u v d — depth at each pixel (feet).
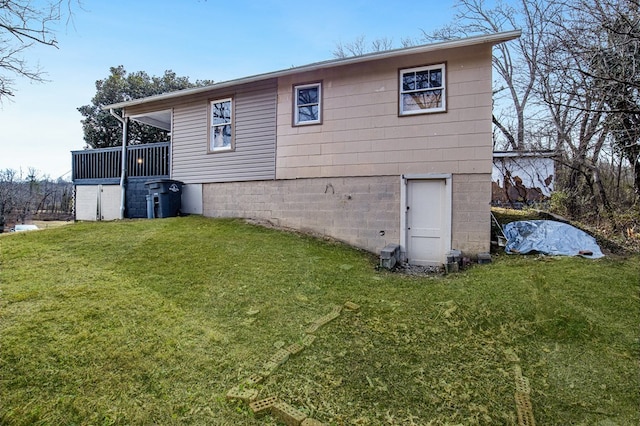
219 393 8.04
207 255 18.63
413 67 22.90
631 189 31.48
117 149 37.65
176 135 32.60
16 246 19.11
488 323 11.76
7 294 12.59
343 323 11.92
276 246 21.30
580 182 32.68
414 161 22.80
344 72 24.85
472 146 21.49
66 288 13.44
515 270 17.08
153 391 8.02
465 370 9.12
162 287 14.24
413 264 22.59
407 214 22.98
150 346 9.79
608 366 9.22
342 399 7.92
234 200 29.27
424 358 9.72
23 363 8.60
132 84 64.59
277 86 27.35
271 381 8.53
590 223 27.99
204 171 30.86
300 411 7.43
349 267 18.86
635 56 21.81
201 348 9.90
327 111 25.41
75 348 9.41
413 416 7.39
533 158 38.22
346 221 24.63
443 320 12.09
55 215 83.15
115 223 26.45
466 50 21.62
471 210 21.45
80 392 7.82
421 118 22.66
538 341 10.57
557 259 18.58
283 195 26.99
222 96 29.89
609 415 7.43
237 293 14.12
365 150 24.16
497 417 7.36
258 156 28.09
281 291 14.57
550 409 7.64
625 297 13.24
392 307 13.30
